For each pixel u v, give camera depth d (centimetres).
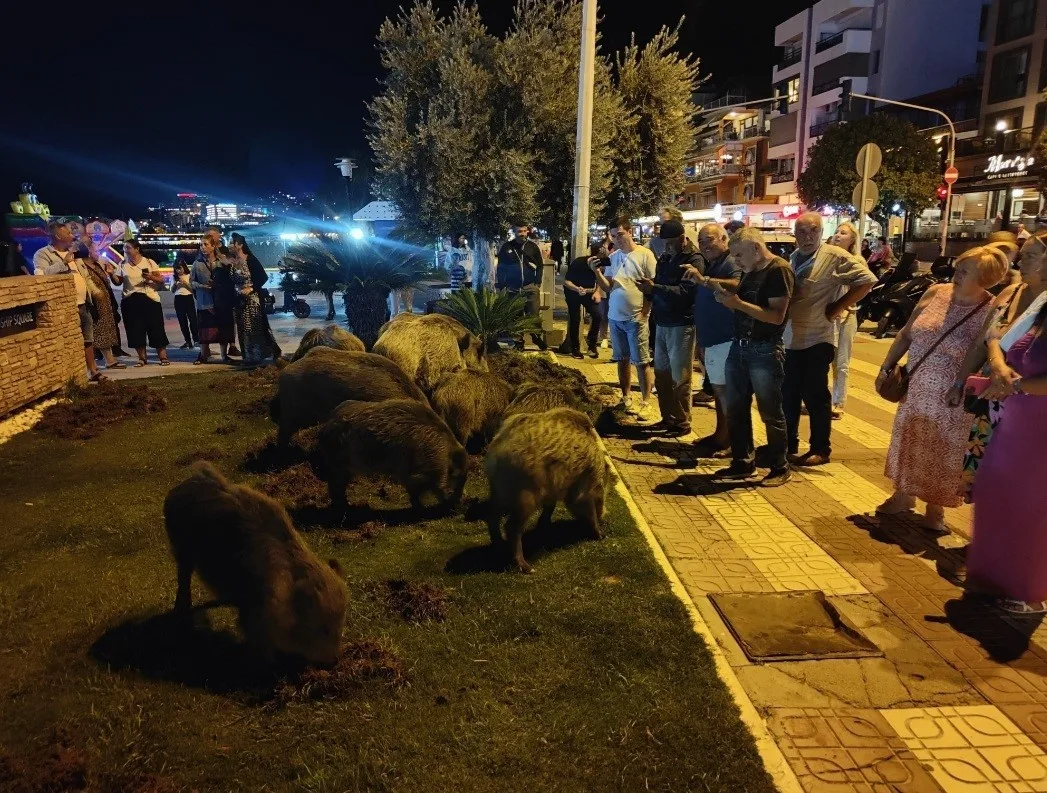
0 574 446
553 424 464
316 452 574
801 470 654
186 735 304
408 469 503
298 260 1170
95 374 1018
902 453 513
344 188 2398
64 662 354
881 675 355
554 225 1577
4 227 2002
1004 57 4097
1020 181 3872
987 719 324
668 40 1591
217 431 754
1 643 371
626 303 771
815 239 621
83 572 448
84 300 990
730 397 609
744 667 361
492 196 1383
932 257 4484
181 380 1040
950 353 482
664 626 387
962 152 4428
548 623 389
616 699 328
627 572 451
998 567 413
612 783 281
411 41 1462
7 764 281
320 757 291
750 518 545
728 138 7231
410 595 407
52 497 576
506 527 453
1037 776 290
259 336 1173
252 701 325
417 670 348
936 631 394
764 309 553
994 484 411
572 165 1483
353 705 322
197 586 426
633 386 957
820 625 399
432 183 1394
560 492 462
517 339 1232
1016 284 455
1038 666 363
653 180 1627
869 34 5400
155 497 574
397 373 615
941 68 5300
